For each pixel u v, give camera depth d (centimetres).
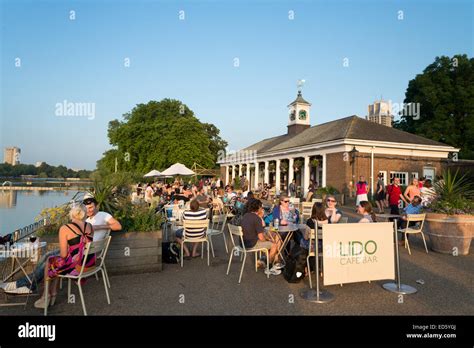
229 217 1228
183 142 4016
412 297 504
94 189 693
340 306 469
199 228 710
